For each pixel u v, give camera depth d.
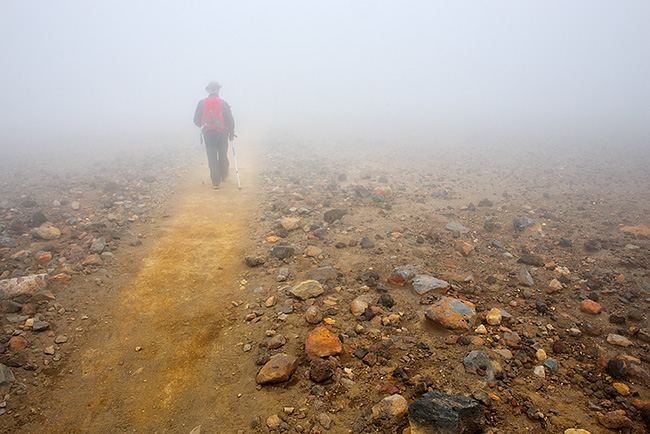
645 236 5.44
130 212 6.72
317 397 2.73
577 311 3.69
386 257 4.83
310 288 3.93
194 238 5.68
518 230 5.70
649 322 3.48
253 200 7.45
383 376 2.89
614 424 2.41
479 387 2.74
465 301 3.77
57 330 3.56
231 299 4.07
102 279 4.44
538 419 2.47
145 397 2.88
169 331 3.61
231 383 2.95
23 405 2.79
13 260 4.79
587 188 8.31
